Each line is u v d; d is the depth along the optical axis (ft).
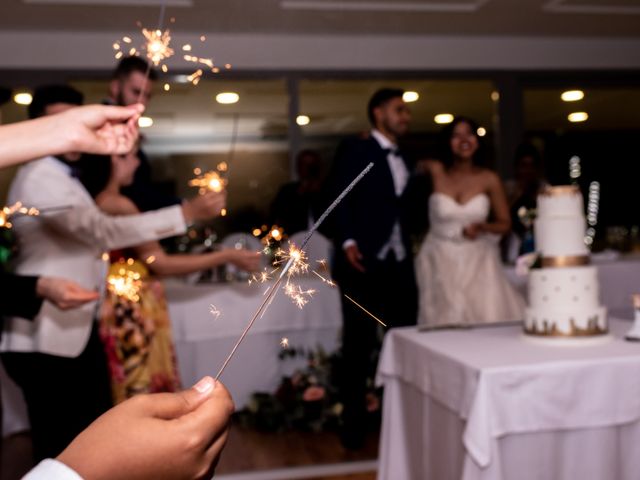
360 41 18.53
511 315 12.25
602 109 19.95
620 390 6.04
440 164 12.86
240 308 13.57
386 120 11.83
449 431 6.56
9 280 6.15
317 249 14.10
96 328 7.15
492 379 5.77
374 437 12.83
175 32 17.26
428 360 6.95
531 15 17.30
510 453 5.97
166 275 9.54
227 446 12.60
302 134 18.35
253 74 17.99
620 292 15.05
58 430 6.68
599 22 18.07
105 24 16.53
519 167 15.74
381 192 11.54
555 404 5.92
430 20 17.38
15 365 6.61
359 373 11.92
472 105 19.47
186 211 7.43
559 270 6.77
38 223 6.59
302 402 13.60
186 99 17.78
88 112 3.00
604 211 19.75
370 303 11.67
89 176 7.68
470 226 12.31
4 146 2.79
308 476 10.99
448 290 12.35
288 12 16.31
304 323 13.83
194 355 13.56
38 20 16.20
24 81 17.07
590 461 6.11
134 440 1.40
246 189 17.03
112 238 6.98
